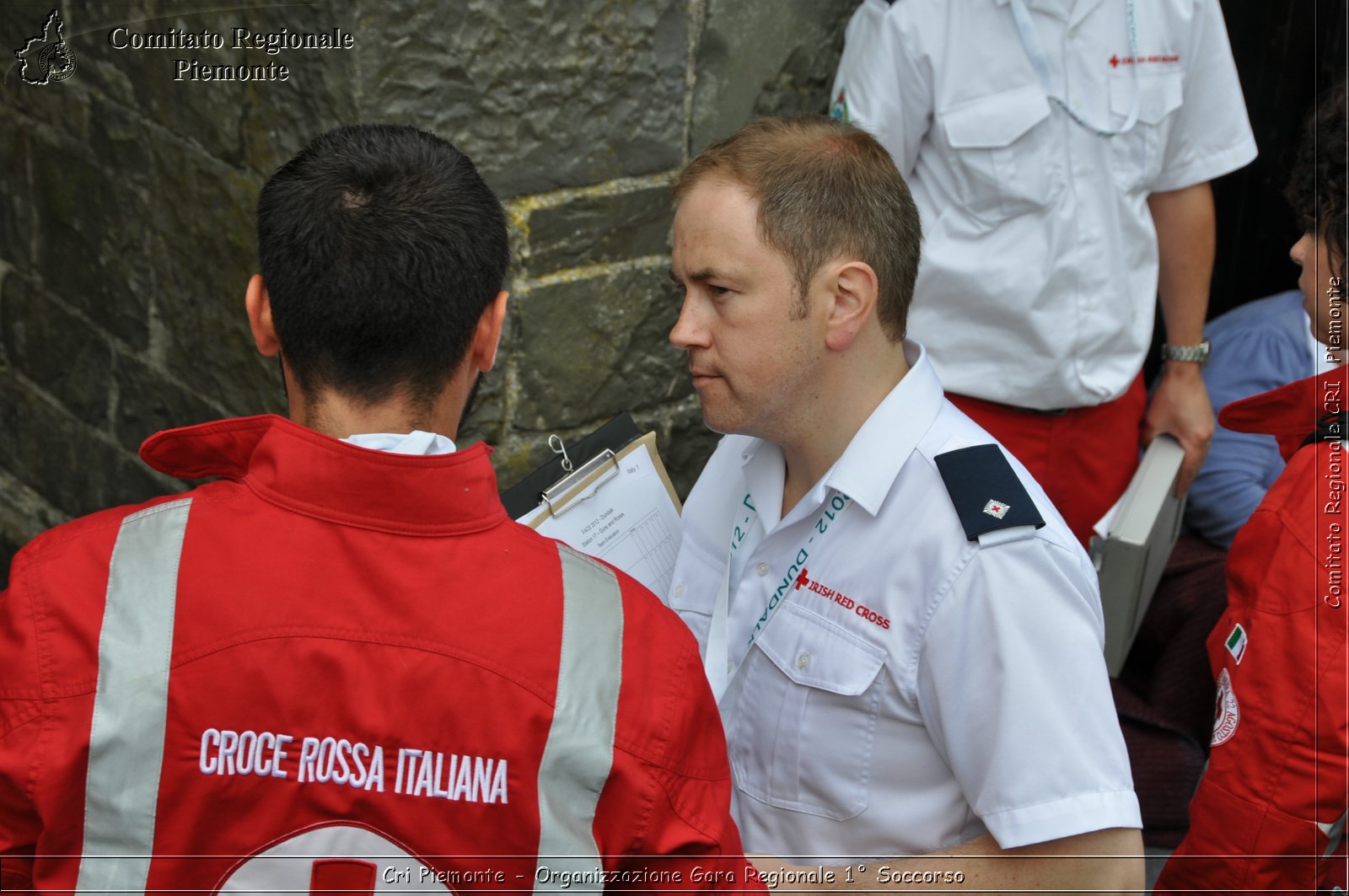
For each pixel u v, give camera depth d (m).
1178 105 5.30
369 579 2.17
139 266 5.85
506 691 2.16
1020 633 2.79
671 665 2.32
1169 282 5.81
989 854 2.92
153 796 2.09
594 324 5.27
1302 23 6.39
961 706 2.84
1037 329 5.35
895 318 3.03
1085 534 5.91
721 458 3.54
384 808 2.13
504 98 4.77
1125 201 5.35
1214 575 5.90
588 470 3.36
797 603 3.09
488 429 5.17
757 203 2.86
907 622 2.92
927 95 5.23
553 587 2.27
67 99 5.95
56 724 2.07
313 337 2.28
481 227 2.37
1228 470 6.07
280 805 2.12
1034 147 5.20
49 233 6.36
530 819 2.15
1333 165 3.29
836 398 3.01
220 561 2.15
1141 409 5.91
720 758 2.41
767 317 2.90
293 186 2.30
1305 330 6.06
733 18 5.22
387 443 2.25
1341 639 3.14
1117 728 2.85
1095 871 2.83
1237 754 3.31
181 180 5.44
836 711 3.02
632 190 5.18
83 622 2.11
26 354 6.80
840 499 3.05
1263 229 6.92
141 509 2.24
